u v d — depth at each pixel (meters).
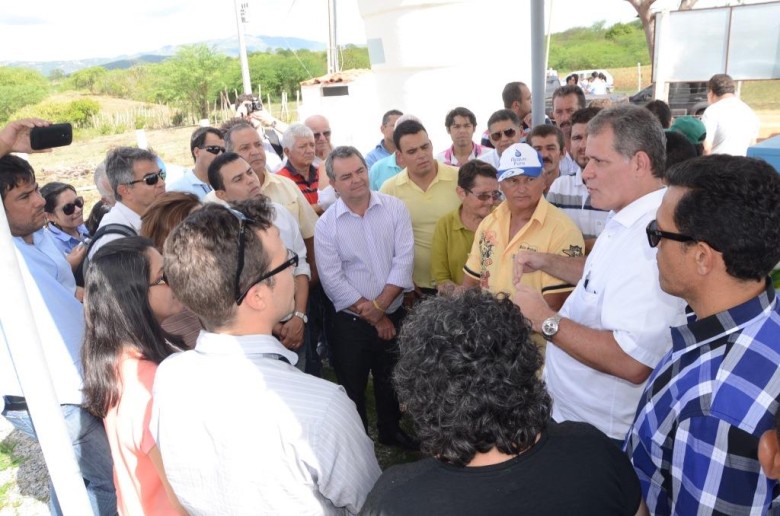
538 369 1.05
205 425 1.21
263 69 39.56
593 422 1.90
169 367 1.31
